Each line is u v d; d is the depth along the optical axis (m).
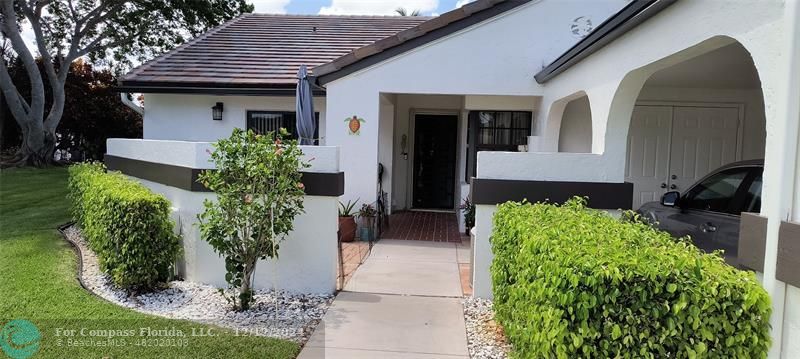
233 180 5.07
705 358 2.38
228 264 5.02
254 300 5.27
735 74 7.20
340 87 9.02
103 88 21.25
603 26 5.28
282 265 5.68
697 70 6.84
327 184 5.54
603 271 2.42
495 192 5.39
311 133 7.65
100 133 21.33
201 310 5.02
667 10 4.32
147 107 11.52
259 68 11.60
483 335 4.48
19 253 6.88
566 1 8.74
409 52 8.91
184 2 19.59
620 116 5.48
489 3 8.70
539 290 2.65
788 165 2.57
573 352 2.44
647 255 2.65
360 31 14.21
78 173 8.60
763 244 2.72
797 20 2.57
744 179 4.92
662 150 9.04
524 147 10.08
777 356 2.53
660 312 2.40
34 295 5.13
